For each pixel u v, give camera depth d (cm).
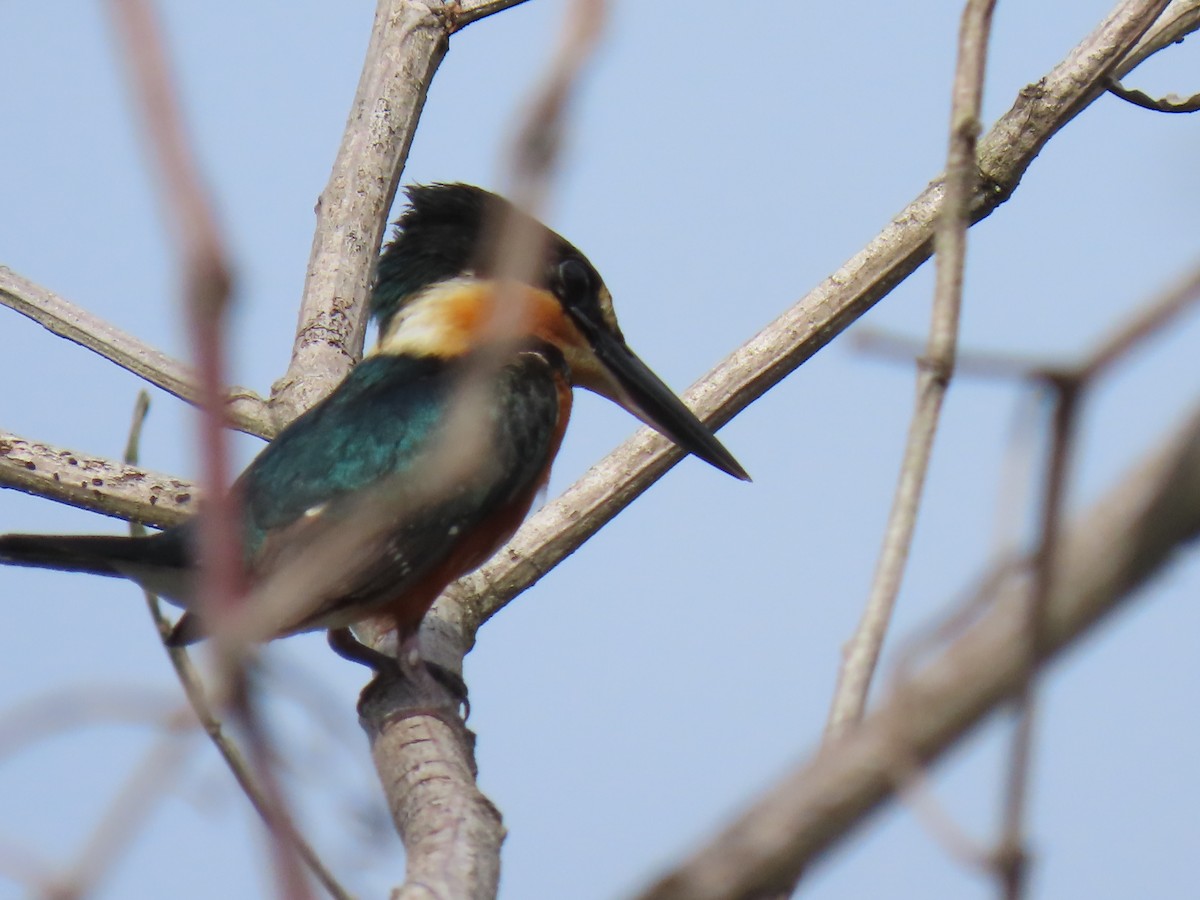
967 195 434
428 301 1070
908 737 212
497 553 1041
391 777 740
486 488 963
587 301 1122
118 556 888
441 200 1114
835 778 215
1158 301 225
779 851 214
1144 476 198
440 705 835
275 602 412
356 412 981
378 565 912
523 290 284
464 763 754
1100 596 201
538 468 1020
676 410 1053
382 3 1223
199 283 199
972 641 212
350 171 1170
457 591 1027
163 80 199
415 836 659
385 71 1195
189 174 199
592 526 1038
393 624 959
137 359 1077
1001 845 229
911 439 406
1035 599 205
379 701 906
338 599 902
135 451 1038
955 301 418
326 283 1139
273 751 228
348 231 1151
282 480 960
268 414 1102
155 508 1016
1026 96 1005
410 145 1196
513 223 271
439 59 1212
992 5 447
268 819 224
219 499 233
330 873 372
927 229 1025
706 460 1048
